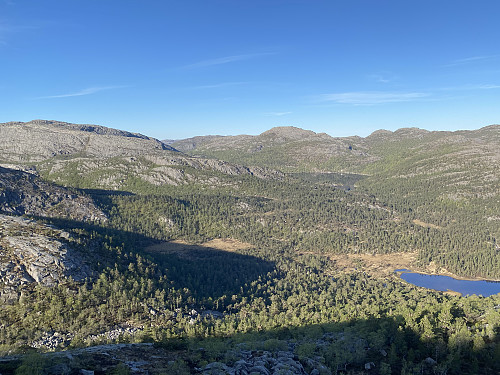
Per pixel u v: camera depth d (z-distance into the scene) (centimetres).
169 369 7981
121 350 9275
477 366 9575
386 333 11931
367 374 9969
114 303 16438
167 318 16238
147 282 19338
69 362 7488
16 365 6950
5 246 18125
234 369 8519
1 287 15538
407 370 9888
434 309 14162
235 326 15488
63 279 17138
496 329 11450
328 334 13388
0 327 13712
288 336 13700
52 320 14412
